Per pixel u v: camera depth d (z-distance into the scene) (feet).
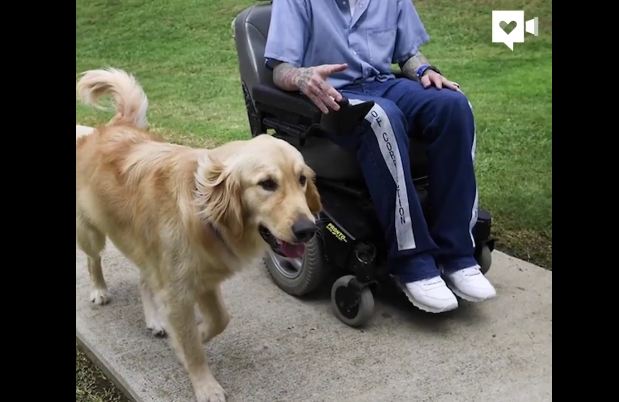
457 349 7.83
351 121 7.28
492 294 8.01
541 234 10.65
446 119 7.82
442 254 8.21
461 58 17.72
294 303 8.98
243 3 24.25
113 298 9.19
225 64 20.39
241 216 6.35
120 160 7.37
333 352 7.83
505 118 14.64
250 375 7.46
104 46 22.43
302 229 5.98
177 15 24.08
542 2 19.26
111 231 7.58
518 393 7.06
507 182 12.31
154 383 7.36
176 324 6.88
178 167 6.70
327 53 8.60
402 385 7.23
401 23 9.07
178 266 6.65
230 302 9.02
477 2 20.36
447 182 8.01
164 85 19.17
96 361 8.03
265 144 6.37
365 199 8.28
